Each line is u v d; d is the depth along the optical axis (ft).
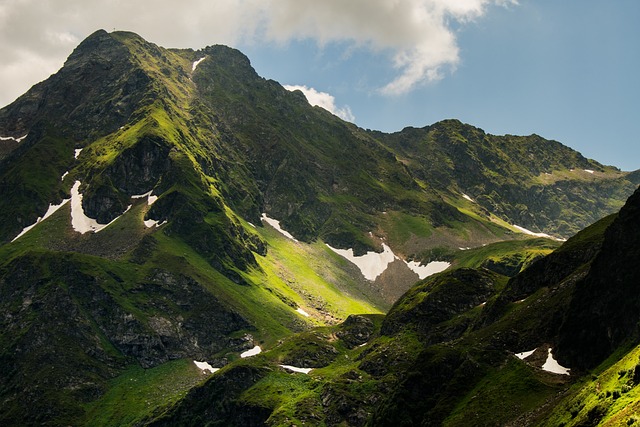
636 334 465.47
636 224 513.45
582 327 524.11
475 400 522.06
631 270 497.87
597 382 397.60
